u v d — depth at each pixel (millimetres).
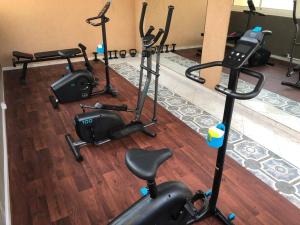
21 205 1826
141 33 2502
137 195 1938
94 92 3623
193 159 2340
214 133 1362
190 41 4973
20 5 4289
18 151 2410
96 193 1949
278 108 3246
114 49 5387
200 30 4734
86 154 2391
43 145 2508
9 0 4188
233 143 2576
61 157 2342
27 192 1941
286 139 2662
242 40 1289
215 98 3582
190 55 5070
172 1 4703
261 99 3455
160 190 1442
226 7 3064
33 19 4469
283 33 3828
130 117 3086
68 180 2070
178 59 5012
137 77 4340
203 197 1817
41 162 2270
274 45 3982
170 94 3713
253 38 1246
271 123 2932
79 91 3361
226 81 3475
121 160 2316
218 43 3297
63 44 4891
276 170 2209
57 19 4652
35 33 4578
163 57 5094
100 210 1805
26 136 2648
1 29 4301
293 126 2836
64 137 2643
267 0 3664
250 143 2580
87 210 1803
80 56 5051
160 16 4855
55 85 3213
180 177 2119
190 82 4051
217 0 3162
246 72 1301
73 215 1761
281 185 2045
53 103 3240
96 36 5121
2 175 1914
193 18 4695
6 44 4430
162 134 2736
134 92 3777
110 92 3633
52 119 2988
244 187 2018
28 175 2111
